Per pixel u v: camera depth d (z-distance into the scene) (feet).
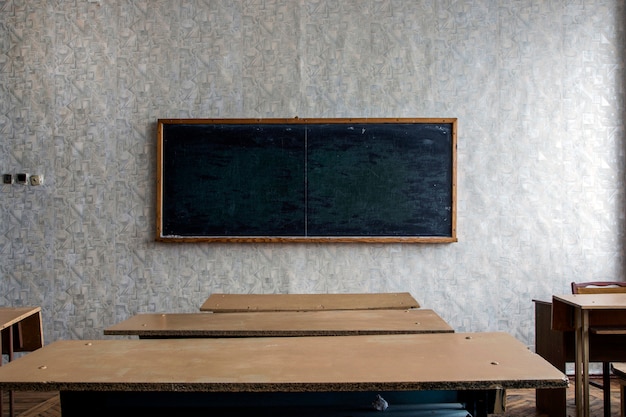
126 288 14.12
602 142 14.11
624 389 9.67
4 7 14.32
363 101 14.10
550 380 4.92
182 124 14.07
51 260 14.15
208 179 14.07
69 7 14.26
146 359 5.67
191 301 14.12
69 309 14.11
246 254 14.15
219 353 5.91
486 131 14.10
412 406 5.90
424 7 14.14
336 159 14.05
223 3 14.20
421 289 14.05
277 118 14.05
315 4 14.15
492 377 4.97
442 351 5.92
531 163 14.08
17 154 14.23
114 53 14.24
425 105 14.11
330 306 10.12
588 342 9.71
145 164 14.19
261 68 14.15
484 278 14.03
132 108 14.21
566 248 14.06
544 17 14.15
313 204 14.06
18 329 10.43
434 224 14.02
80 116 14.23
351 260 14.11
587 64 14.14
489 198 14.06
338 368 5.30
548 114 14.10
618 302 9.66
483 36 14.11
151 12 14.21
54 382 4.91
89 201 14.19
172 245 14.16
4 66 14.26
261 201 14.08
